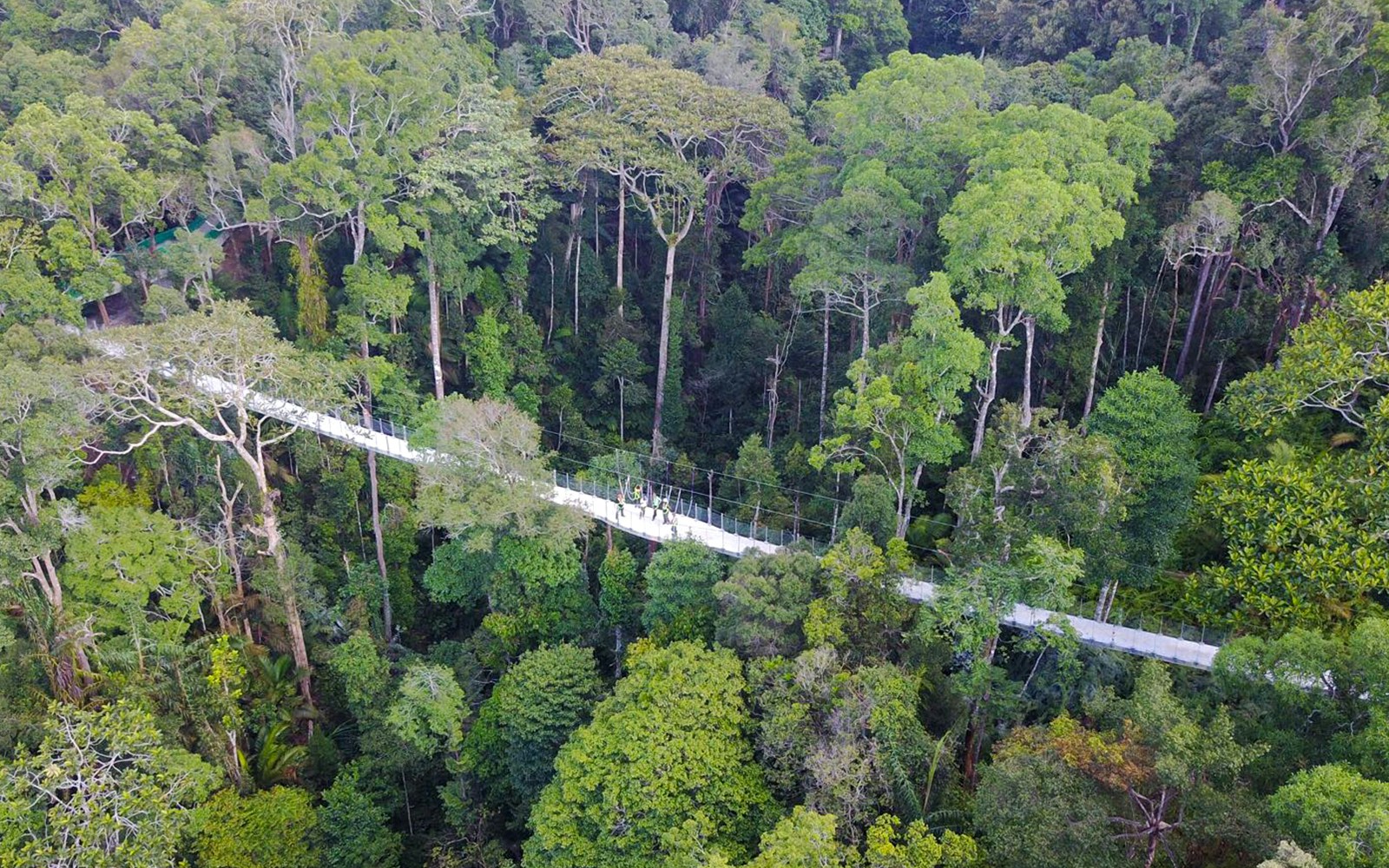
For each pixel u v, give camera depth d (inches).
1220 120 1647.4
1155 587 1401.3
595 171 2299.5
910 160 1711.4
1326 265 1534.2
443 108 1940.2
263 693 1531.7
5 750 1240.2
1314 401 1192.8
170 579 1441.9
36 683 1373.0
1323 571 1070.4
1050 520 1219.9
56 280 1800.0
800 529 1646.2
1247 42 1823.3
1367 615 1078.4
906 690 1109.7
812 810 981.2
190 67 2085.4
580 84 2113.7
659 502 1718.8
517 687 1408.7
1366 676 915.4
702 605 1422.2
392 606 1847.9
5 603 1366.9
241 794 1370.6
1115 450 1283.2
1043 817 877.2
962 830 1027.3
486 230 2001.7
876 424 1424.7
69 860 1077.1
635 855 1130.7
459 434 1529.3
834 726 1093.8
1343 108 1477.6
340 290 2058.3
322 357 1766.7
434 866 1387.8
